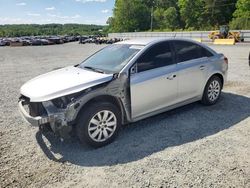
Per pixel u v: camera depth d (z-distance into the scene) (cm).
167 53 499
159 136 446
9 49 3803
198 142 418
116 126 428
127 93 436
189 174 330
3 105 656
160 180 320
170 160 365
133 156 382
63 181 327
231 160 360
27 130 490
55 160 379
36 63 1620
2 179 333
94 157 385
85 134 396
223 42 3172
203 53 567
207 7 7869
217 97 607
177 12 9312
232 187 303
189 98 541
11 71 1269
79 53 2472
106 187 312
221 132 454
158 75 471
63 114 380
